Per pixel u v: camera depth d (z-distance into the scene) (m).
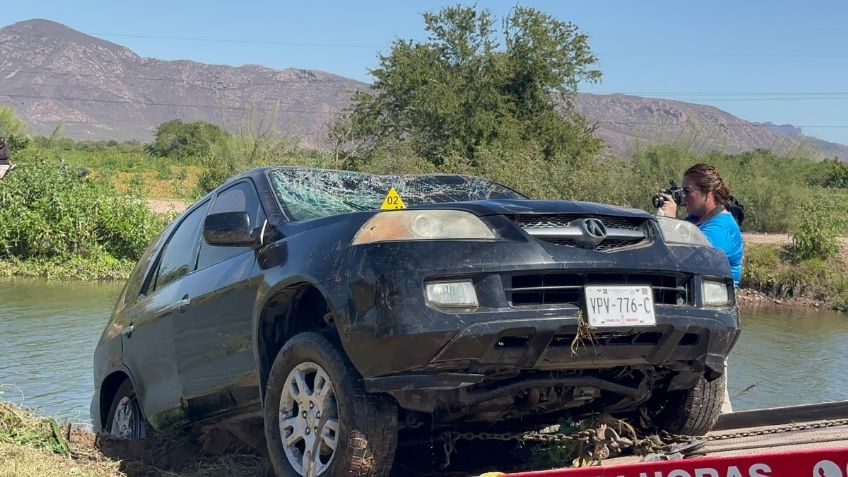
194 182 56.09
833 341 14.32
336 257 3.72
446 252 3.54
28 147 51.09
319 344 3.76
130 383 5.66
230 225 4.32
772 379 10.43
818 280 23.70
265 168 4.91
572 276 3.63
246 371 4.33
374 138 41.38
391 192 4.79
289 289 3.99
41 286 18.22
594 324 3.57
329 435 3.72
